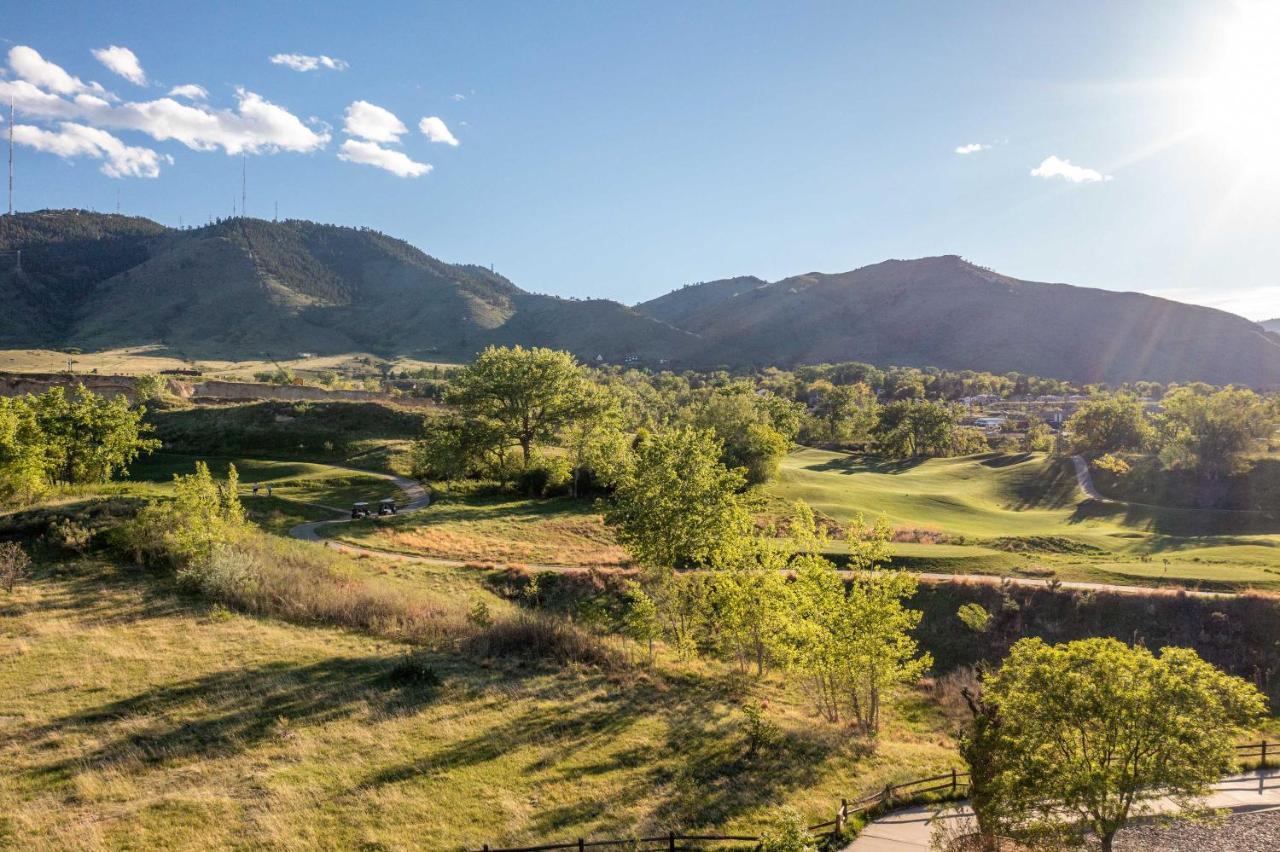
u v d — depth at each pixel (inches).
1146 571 1920.5
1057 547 2409.0
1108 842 698.8
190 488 1643.7
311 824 726.5
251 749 866.1
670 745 1005.8
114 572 1473.9
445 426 3287.4
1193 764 663.8
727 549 1514.5
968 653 1672.0
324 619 1353.3
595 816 798.5
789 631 1325.0
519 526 2420.0
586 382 3553.2
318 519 2411.4
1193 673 696.4
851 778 980.6
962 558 2048.5
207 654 1128.8
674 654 1509.6
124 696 970.7
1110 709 679.1
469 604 1544.0
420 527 2273.6
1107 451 4424.2
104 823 701.3
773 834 714.2
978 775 776.3
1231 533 2972.4
